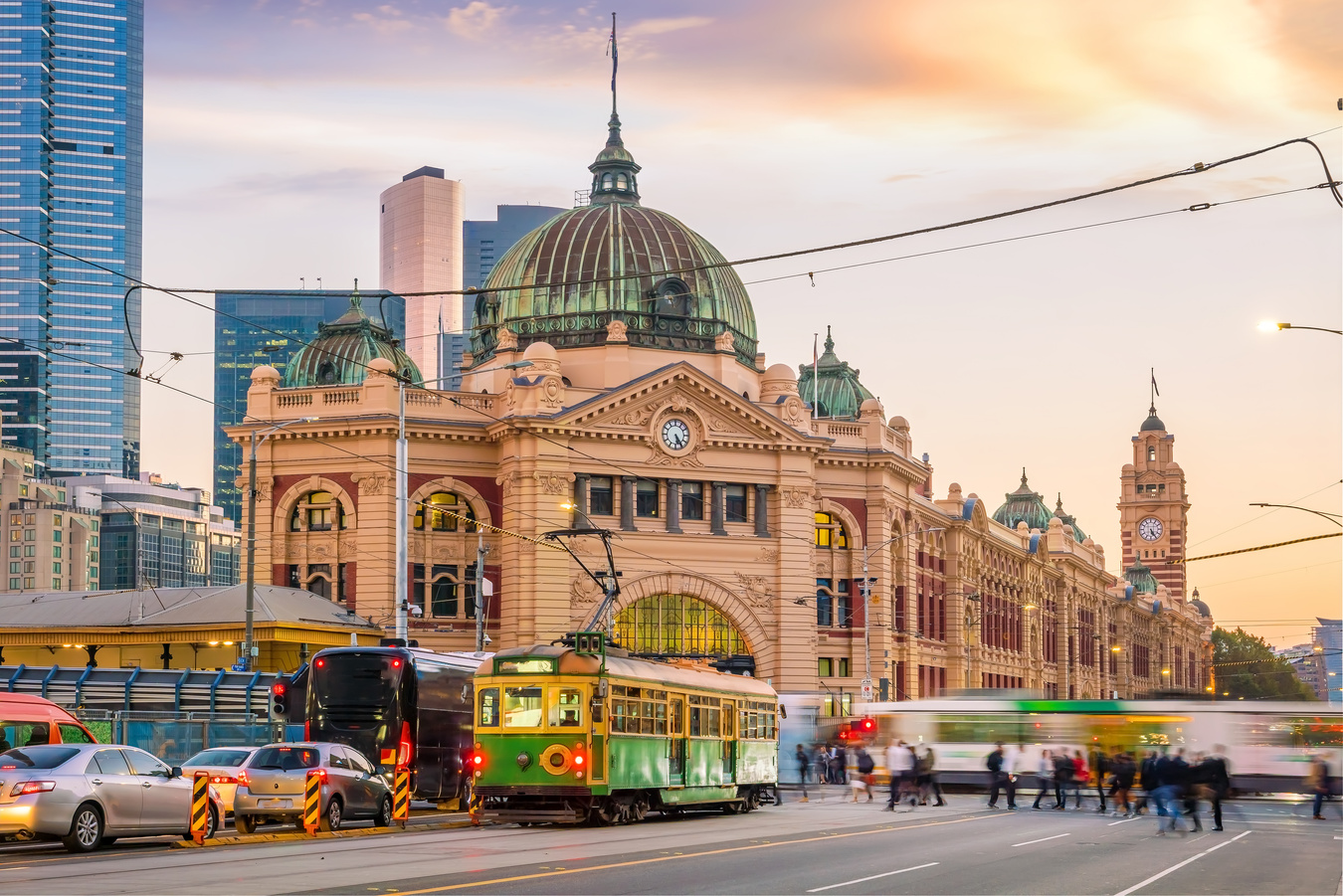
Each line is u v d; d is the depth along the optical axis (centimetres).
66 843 3259
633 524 9519
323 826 4062
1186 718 6844
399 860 3123
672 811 5228
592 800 4366
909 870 3038
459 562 9569
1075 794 5922
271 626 8094
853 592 10350
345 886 2569
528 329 10369
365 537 9369
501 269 10762
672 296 10288
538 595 9194
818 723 8900
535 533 9256
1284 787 6662
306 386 10075
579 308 10262
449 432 9512
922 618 11631
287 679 5534
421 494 9469
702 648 9700
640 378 9512
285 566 9550
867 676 9444
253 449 7281
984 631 13288
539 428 9288
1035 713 7106
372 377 9488
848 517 10381
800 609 9831
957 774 7162
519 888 2578
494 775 4381
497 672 4422
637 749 4572
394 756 5084
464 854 3294
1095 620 17750
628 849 3462
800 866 3078
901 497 10888
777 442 9862
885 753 7362
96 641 8388
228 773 4028
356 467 9431
